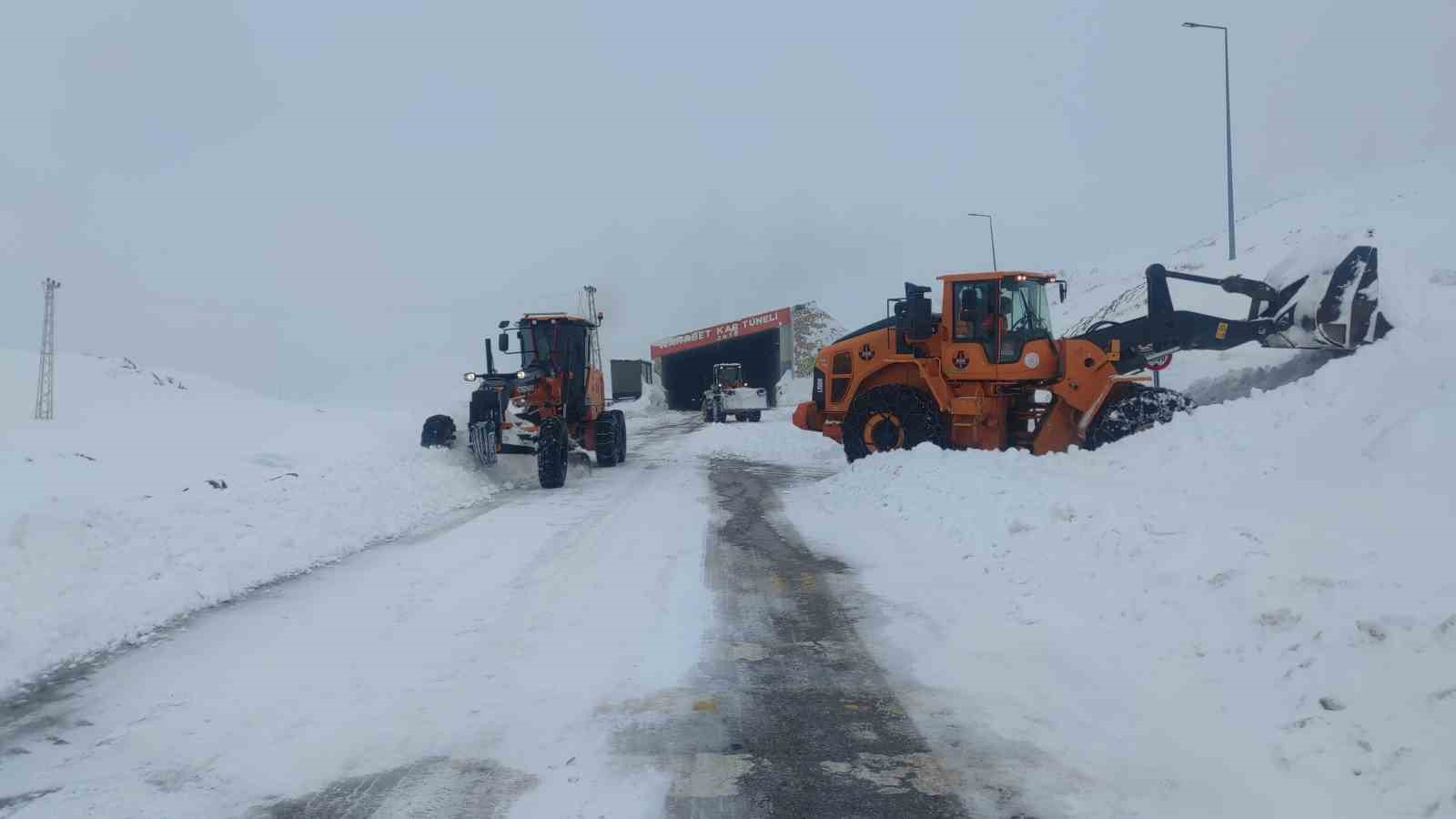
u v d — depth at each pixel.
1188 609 4.80
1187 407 11.44
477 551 7.96
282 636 5.39
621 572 7.07
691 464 16.91
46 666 4.86
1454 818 2.85
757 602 6.12
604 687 4.51
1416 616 3.78
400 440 15.30
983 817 3.13
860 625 5.54
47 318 24.16
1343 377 8.92
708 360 52.97
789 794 3.34
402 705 4.28
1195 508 6.39
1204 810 3.12
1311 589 4.44
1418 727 3.25
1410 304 12.02
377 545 8.34
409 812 3.24
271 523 8.18
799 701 4.30
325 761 3.69
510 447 13.09
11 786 3.47
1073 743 3.71
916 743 3.78
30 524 6.33
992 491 8.26
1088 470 9.33
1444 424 6.68
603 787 3.42
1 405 21.64
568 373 15.30
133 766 3.64
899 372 13.39
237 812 3.26
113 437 17.70
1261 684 3.95
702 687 4.50
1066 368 12.12
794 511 10.39
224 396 27.00
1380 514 5.59
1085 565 5.93
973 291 12.48
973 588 6.23
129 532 7.05
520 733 3.95
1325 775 3.25
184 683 4.60
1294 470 7.53
